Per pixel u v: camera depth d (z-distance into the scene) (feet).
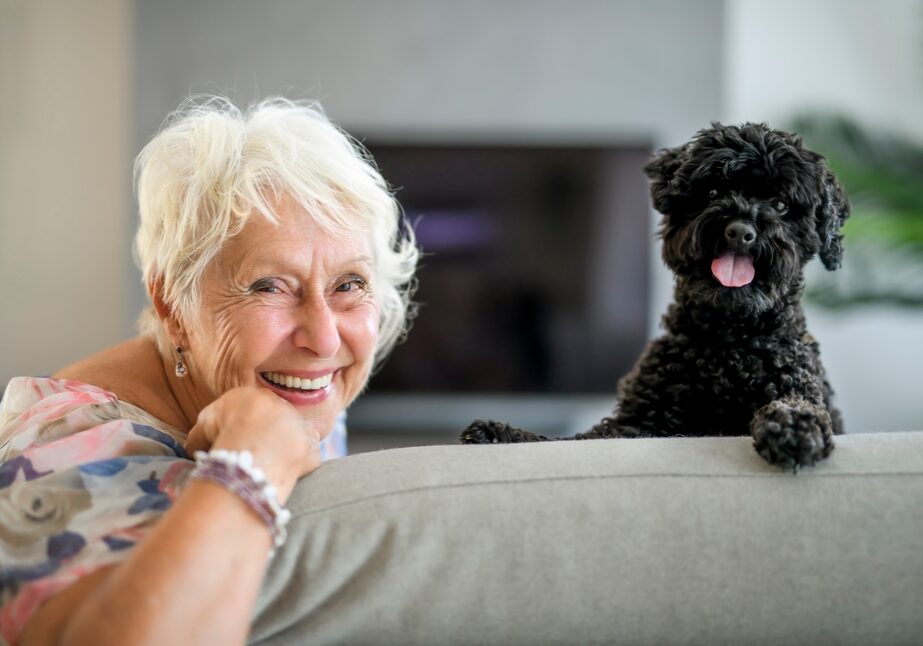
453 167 12.61
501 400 12.89
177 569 2.09
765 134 4.19
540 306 12.75
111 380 3.35
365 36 12.54
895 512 2.41
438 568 2.41
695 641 2.42
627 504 2.43
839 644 2.42
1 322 13.00
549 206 12.64
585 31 12.55
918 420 13.97
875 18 13.47
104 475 2.47
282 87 12.51
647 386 4.24
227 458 2.30
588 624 2.41
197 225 3.09
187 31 12.41
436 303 12.76
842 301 11.80
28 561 2.26
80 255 12.97
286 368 3.17
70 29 12.82
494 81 12.59
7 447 2.65
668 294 12.67
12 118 12.83
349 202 3.26
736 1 13.48
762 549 2.40
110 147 12.92
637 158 12.57
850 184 11.27
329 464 2.64
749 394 4.05
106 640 2.01
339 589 2.43
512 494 2.46
